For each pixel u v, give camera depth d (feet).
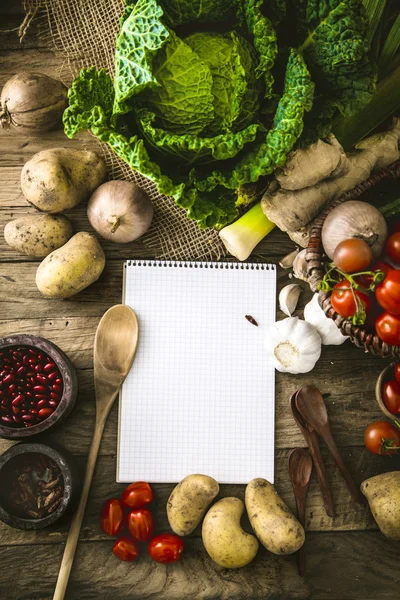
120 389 2.93
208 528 2.78
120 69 2.51
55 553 2.88
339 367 2.97
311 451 2.89
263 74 2.62
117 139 2.61
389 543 2.91
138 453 2.92
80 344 2.96
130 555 2.83
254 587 2.88
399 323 2.51
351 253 2.53
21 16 3.00
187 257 2.98
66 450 2.87
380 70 2.81
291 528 2.75
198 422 2.93
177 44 2.49
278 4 2.63
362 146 2.80
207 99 2.53
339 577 2.89
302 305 2.99
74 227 2.98
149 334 2.94
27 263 2.98
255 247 2.99
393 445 2.85
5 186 2.99
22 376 2.82
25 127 2.90
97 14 2.92
